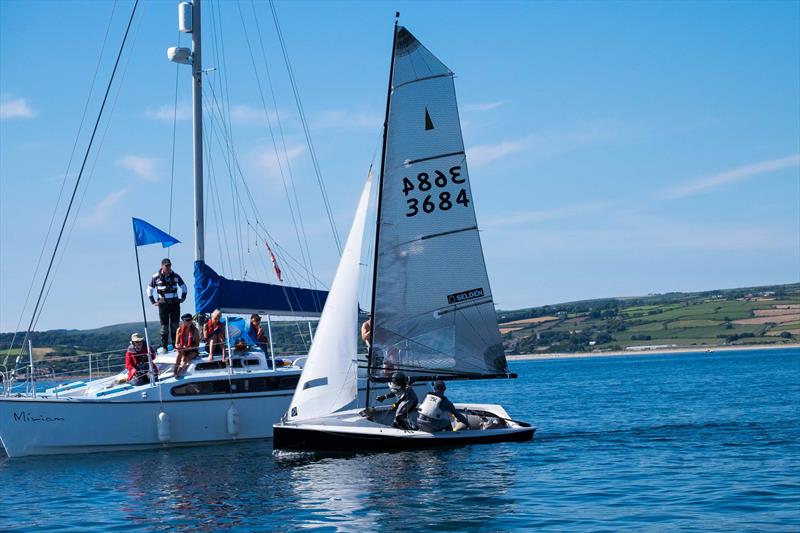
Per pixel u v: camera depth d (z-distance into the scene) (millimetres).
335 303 22422
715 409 37281
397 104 22562
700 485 17625
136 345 24469
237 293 24891
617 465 20141
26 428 22234
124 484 18875
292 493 17266
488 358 22844
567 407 42000
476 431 22250
